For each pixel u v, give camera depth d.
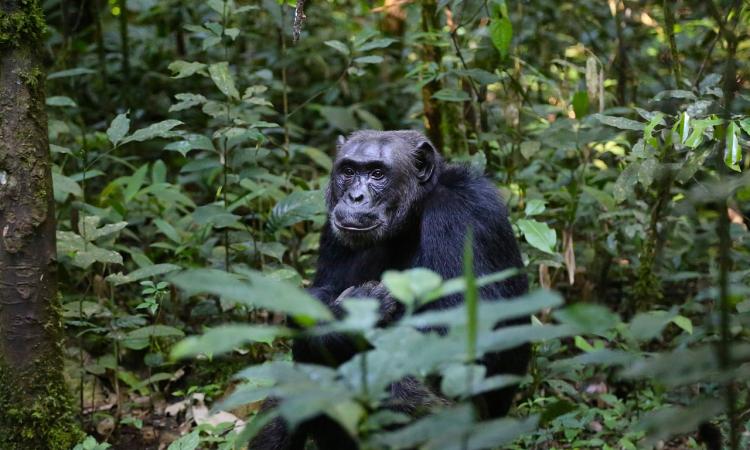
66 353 8.20
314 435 6.41
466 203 6.45
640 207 8.71
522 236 8.22
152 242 10.00
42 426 6.23
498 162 9.85
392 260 6.94
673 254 9.05
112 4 12.98
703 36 10.32
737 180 3.82
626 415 7.30
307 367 3.08
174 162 11.99
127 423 7.38
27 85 6.01
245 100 8.20
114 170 11.23
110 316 8.06
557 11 11.95
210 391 7.74
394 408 5.57
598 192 8.50
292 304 2.68
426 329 6.01
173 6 13.39
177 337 8.40
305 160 12.68
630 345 7.22
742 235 8.11
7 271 6.08
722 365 2.99
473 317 2.65
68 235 7.28
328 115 11.61
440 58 9.90
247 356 8.24
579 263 9.21
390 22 13.30
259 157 8.58
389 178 6.66
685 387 7.43
